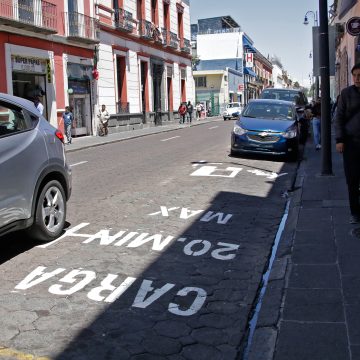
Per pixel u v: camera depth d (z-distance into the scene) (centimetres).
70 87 2533
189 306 457
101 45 2811
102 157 1638
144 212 812
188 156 1562
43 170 617
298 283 477
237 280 520
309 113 1784
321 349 353
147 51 3506
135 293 484
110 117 2906
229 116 4659
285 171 1253
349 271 499
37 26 2136
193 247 629
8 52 2064
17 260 579
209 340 394
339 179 1011
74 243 642
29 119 626
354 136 629
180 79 4272
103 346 382
